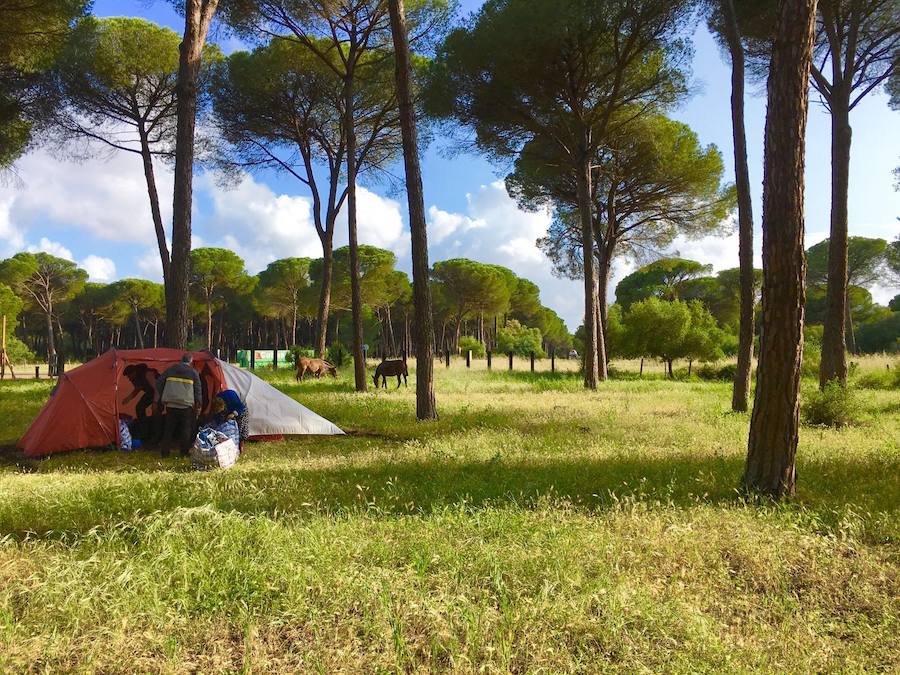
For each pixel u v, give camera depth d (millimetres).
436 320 60219
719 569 3830
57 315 62188
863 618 3232
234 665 2805
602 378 26812
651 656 2781
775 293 5547
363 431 11359
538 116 19875
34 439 9477
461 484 6293
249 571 3506
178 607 3197
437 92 18828
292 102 23641
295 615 3094
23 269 54531
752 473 5754
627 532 4461
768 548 4047
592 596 3199
